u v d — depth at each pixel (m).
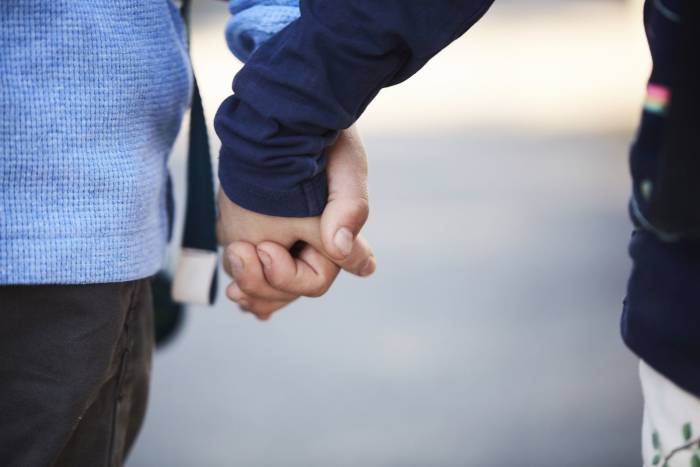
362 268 1.26
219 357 2.46
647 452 1.10
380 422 2.15
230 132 1.18
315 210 1.21
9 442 1.15
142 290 1.21
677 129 1.04
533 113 5.45
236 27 1.27
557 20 8.71
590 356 2.48
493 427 2.14
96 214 1.14
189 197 1.30
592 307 2.81
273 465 1.98
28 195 1.13
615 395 2.27
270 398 2.26
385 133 4.95
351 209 1.21
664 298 1.06
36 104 1.13
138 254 1.17
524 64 6.88
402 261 3.16
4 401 1.15
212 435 2.10
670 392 1.08
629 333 1.09
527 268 3.12
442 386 2.32
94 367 1.15
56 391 1.15
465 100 5.74
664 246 1.06
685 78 1.03
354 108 1.17
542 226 3.55
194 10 7.78
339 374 2.38
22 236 1.13
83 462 1.19
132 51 1.16
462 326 2.66
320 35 1.15
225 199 1.23
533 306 2.81
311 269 1.24
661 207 1.04
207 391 2.29
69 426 1.15
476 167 4.34
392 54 1.16
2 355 1.14
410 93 5.93
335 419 2.17
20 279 1.12
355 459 2.00
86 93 1.14
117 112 1.15
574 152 4.65
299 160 1.18
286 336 2.59
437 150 4.62
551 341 2.57
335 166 1.22
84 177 1.14
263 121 1.17
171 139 1.22
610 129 5.12
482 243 3.35
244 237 1.23
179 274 1.30
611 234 3.48
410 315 2.74
